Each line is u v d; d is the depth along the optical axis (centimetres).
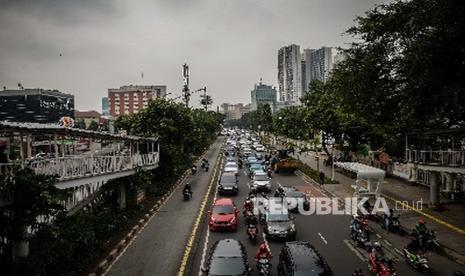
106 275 1766
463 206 2975
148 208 3092
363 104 2698
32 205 1481
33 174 1500
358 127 4347
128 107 14750
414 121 3031
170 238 2330
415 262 1791
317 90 4794
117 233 2381
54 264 1662
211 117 10538
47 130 1761
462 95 1870
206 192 3822
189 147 5116
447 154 2758
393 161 4397
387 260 1680
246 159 6181
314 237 2314
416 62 1916
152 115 4056
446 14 1741
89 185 2486
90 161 2166
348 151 4947
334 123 4478
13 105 8056
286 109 7788
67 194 1591
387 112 2702
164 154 3806
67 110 8900
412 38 2261
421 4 1945
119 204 2877
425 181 3794
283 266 1622
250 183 4125
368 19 2444
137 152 3105
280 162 5116
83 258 1869
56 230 1673
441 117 2539
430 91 2012
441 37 1772
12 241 1554
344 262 1892
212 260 1612
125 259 1973
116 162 2594
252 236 2228
